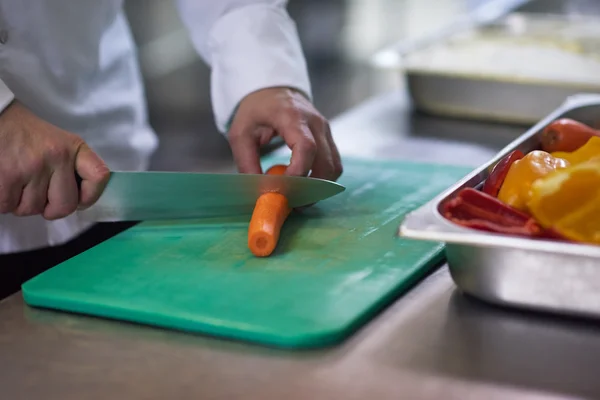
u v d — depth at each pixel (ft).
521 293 2.30
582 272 2.19
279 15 3.71
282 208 2.93
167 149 8.16
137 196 3.05
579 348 2.19
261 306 2.41
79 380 2.14
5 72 3.52
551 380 2.06
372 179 3.56
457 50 5.23
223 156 7.99
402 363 2.16
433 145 4.21
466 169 3.64
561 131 3.10
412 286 2.60
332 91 9.62
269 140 3.40
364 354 2.21
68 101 3.80
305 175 3.14
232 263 2.74
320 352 2.23
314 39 11.25
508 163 2.69
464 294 2.50
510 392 2.02
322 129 3.30
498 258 2.27
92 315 2.50
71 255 3.83
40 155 2.85
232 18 3.63
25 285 2.61
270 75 3.39
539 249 2.15
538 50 5.17
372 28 11.58
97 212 3.11
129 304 2.45
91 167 2.90
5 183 2.87
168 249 2.88
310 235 2.95
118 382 2.13
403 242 2.84
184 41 10.35
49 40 3.62
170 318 2.37
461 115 4.58
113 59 4.09
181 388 2.09
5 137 2.83
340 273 2.62
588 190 2.32
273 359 2.21
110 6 3.87
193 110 9.06
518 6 6.27
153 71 9.98
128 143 4.17
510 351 2.19
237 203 3.07
